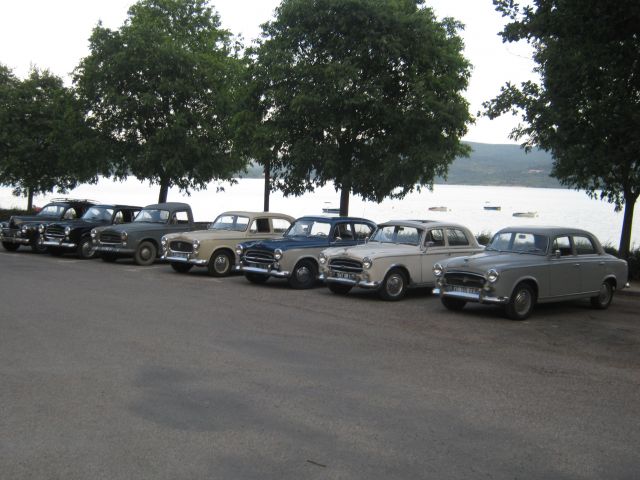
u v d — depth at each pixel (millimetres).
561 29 13617
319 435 5133
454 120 20250
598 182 19062
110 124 26094
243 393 6238
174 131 25000
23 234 21766
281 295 13633
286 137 21031
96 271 16953
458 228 14523
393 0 20297
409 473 4430
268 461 4570
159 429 5164
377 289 13156
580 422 5684
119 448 4738
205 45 27500
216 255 16844
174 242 17031
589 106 14633
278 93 20312
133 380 6570
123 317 10141
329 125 19781
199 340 8609
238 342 8578
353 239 15727
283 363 7504
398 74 20906
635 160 15023
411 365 7641
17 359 7273
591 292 12578
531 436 5277
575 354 8633
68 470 4324
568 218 66688
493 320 11227
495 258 11711
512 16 14688
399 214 69812
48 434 4984
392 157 20391
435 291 11883
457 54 22453
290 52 20469
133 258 19234
